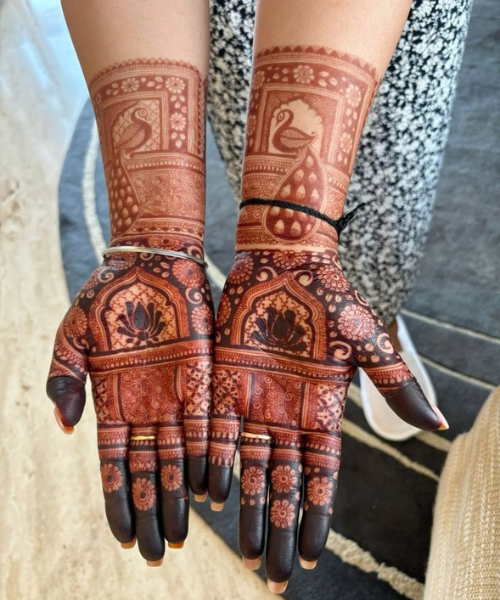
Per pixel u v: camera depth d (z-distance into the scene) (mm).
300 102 501
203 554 946
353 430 1036
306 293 487
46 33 1718
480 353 1078
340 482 992
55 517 1008
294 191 508
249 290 505
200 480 503
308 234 507
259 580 916
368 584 897
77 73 1613
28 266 1296
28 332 1207
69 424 500
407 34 565
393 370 469
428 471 982
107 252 553
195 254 549
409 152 659
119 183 562
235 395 503
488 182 1243
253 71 533
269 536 485
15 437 1089
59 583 957
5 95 1604
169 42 561
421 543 921
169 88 558
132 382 517
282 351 496
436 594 701
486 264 1161
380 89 598
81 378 517
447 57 604
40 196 1395
